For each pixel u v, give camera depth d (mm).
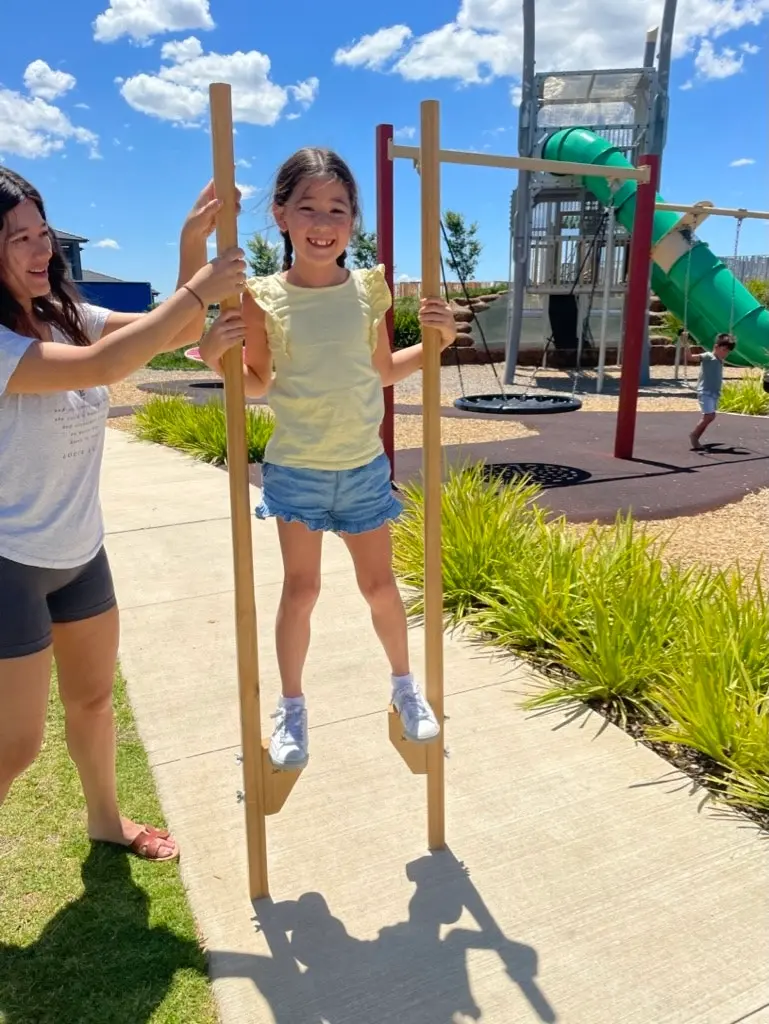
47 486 1728
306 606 2105
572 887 2125
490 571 4176
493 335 19766
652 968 1859
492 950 1917
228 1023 1722
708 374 8688
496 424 11109
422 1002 1776
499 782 2604
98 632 2020
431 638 2154
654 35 13797
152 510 6047
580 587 3789
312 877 2170
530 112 14203
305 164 1897
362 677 3332
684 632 3301
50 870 2178
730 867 2201
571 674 3389
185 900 2080
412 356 2326
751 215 8359
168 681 3307
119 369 1595
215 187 1729
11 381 1589
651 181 7176
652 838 2324
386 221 6441
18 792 2527
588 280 15602
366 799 2520
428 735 2037
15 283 1692
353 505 2070
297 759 1956
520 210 15117
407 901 2078
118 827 2273
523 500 5098
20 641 1726
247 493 1887
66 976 1835
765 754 2549
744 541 5422
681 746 2840
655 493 6750
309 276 1988
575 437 9859
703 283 13680
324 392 1963
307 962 1883
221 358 1812
